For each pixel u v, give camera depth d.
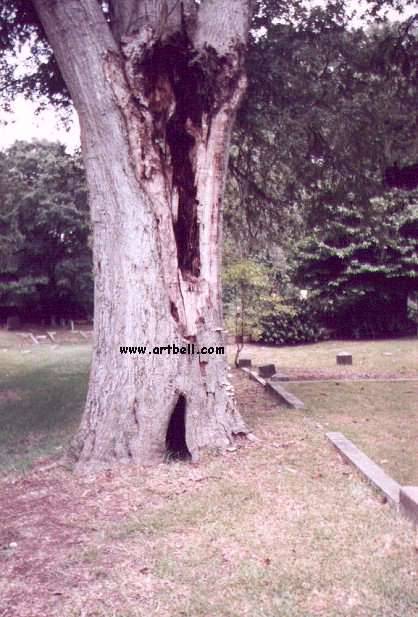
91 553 3.69
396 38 9.12
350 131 8.88
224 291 16.03
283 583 3.28
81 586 3.31
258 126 8.87
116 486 4.89
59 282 25.50
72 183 23.34
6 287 25.08
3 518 4.34
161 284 5.51
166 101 5.61
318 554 3.61
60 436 7.53
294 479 4.94
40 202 24.06
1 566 3.56
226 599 3.14
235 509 4.33
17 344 21.48
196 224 5.80
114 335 5.53
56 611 3.06
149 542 3.84
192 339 5.68
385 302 18.30
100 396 5.55
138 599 3.16
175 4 5.84
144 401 5.43
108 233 5.57
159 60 5.57
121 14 6.21
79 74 5.44
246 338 16.83
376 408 8.02
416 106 9.25
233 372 12.27
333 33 8.64
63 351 18.73
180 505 4.43
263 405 8.31
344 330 18.91
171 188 5.71
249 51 8.11
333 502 4.43
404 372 11.51
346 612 2.99
